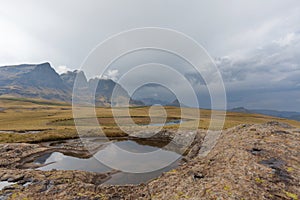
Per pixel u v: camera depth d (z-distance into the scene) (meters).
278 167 9.79
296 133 14.33
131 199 10.38
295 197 7.57
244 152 12.05
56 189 11.32
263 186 8.45
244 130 16.56
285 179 8.77
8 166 17.59
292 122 64.44
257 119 65.19
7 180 12.81
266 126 16.58
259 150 11.99
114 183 13.62
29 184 12.02
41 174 13.89
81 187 11.68
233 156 11.96
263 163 10.37
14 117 73.94
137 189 11.55
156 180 12.16
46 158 20.45
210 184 9.34
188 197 8.77
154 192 10.62
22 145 23.66
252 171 9.70
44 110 111.12
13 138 28.59
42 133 32.31
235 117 67.44
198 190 9.09
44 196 10.40
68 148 24.61
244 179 9.13
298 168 9.59
